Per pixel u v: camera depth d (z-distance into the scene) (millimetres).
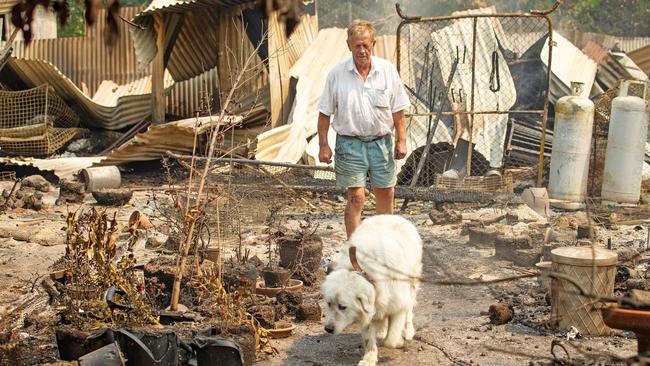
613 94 14039
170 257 7965
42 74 18812
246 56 17312
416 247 6512
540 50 18016
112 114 19438
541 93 17906
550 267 7480
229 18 17375
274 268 8070
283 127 15430
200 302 6801
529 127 16766
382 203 8211
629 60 20344
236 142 16906
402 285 6004
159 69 18016
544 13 13047
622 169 13023
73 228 6859
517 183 14766
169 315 6234
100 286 6672
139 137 15859
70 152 19062
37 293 7816
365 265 5863
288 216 12055
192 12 17594
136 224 7098
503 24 18469
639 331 5434
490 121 15703
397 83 7930
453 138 15406
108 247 6680
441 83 16719
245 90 17359
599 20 27562
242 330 6031
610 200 13141
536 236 9906
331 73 7930
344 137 7930
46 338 6570
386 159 8008
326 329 5711
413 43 17750
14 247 10000
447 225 11453
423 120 15398
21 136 18062
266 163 11562
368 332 5965
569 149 13008
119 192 13078
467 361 6129
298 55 17797
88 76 21375
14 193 13195
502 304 7098
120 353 5492
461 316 7320
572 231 10992
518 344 6500
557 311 6734
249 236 10086
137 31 17734
